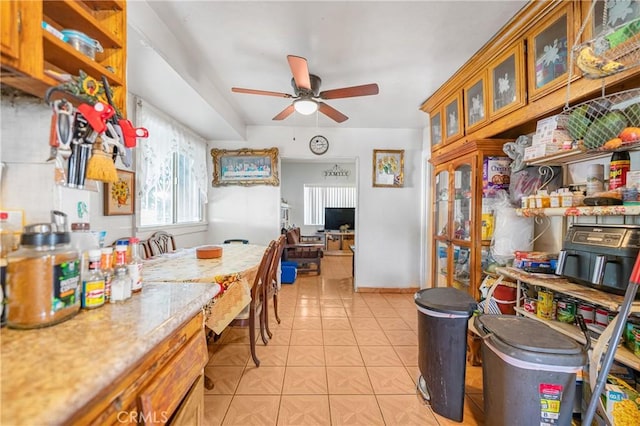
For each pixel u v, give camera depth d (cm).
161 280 175
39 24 76
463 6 165
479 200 223
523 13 165
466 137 243
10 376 54
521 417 117
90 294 88
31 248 74
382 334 273
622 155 139
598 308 146
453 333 160
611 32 118
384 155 431
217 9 169
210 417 163
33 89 85
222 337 266
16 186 91
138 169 260
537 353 113
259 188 424
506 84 196
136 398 70
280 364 219
